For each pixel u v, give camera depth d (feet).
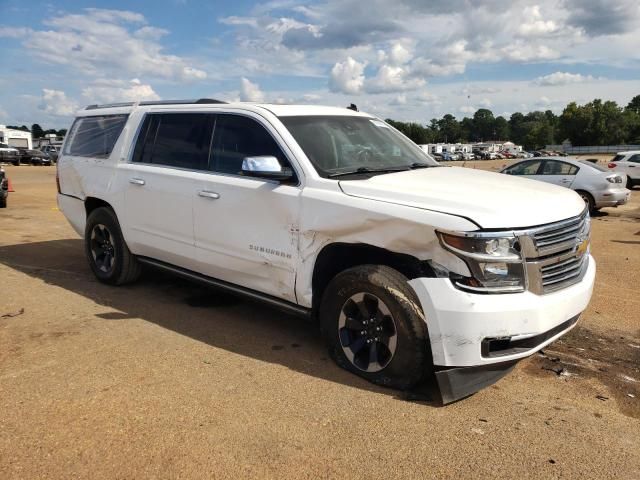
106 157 19.48
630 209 50.57
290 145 13.88
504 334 10.82
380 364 12.20
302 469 9.23
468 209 11.14
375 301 12.10
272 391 11.93
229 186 14.74
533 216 11.37
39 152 146.72
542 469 9.30
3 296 18.51
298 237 13.21
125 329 15.56
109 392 11.76
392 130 17.53
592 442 10.14
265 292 14.51
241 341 14.84
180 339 14.88
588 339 15.47
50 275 21.42
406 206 11.63
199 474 9.05
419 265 11.39
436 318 11.01
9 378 12.37
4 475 8.95
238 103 15.84
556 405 11.57
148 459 9.43
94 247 20.27
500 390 12.21
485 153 327.67
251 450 9.73
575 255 12.31
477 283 10.79
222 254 15.19
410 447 9.89
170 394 11.71
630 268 24.40
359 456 9.60
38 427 10.36
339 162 14.05
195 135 16.42
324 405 11.34
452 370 11.07
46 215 39.01
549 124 475.31
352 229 12.16
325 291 12.89
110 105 20.72
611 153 333.62
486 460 9.53
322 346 14.58
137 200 17.79
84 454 9.54
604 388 12.43
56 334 15.08
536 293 11.19
